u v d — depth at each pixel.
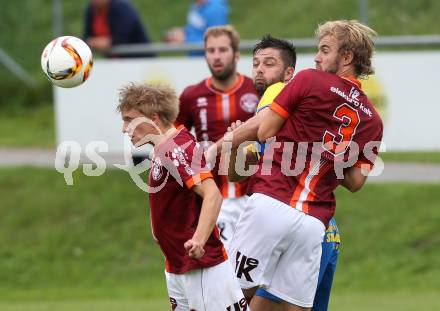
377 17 51.12
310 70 16.58
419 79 32.84
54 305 28.42
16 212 35.06
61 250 33.19
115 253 32.88
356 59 16.73
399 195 33.91
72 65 17.30
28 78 55.69
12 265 32.66
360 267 31.27
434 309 25.89
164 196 16.12
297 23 53.53
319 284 18.20
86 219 34.38
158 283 31.31
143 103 16.03
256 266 16.78
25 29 57.81
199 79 33.31
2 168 38.16
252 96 24.11
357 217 33.22
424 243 31.83
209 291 16.14
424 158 37.94
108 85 33.78
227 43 23.73
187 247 15.28
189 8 58.53
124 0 36.50
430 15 51.00
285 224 16.48
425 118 32.94
